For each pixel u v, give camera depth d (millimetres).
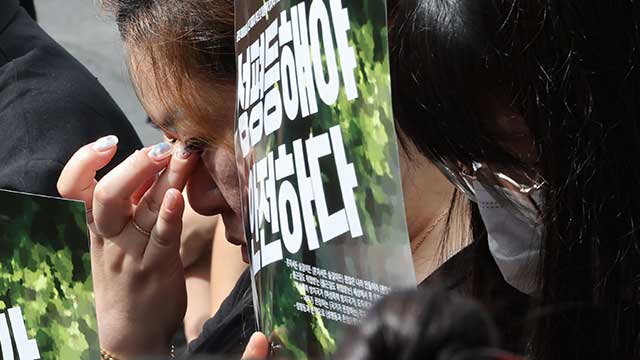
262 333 1377
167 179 1915
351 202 1208
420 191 1443
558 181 1218
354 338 730
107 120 2496
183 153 1862
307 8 1272
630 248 1211
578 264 1222
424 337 714
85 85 2492
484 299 1377
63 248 1616
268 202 1357
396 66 1245
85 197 1984
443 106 1230
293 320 1308
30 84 2443
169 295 1984
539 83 1208
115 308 1974
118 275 1971
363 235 1190
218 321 1989
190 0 1729
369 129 1179
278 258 1334
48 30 5312
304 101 1280
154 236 1938
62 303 1607
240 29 1470
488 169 1261
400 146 1375
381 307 738
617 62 1202
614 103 1206
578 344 1216
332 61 1232
